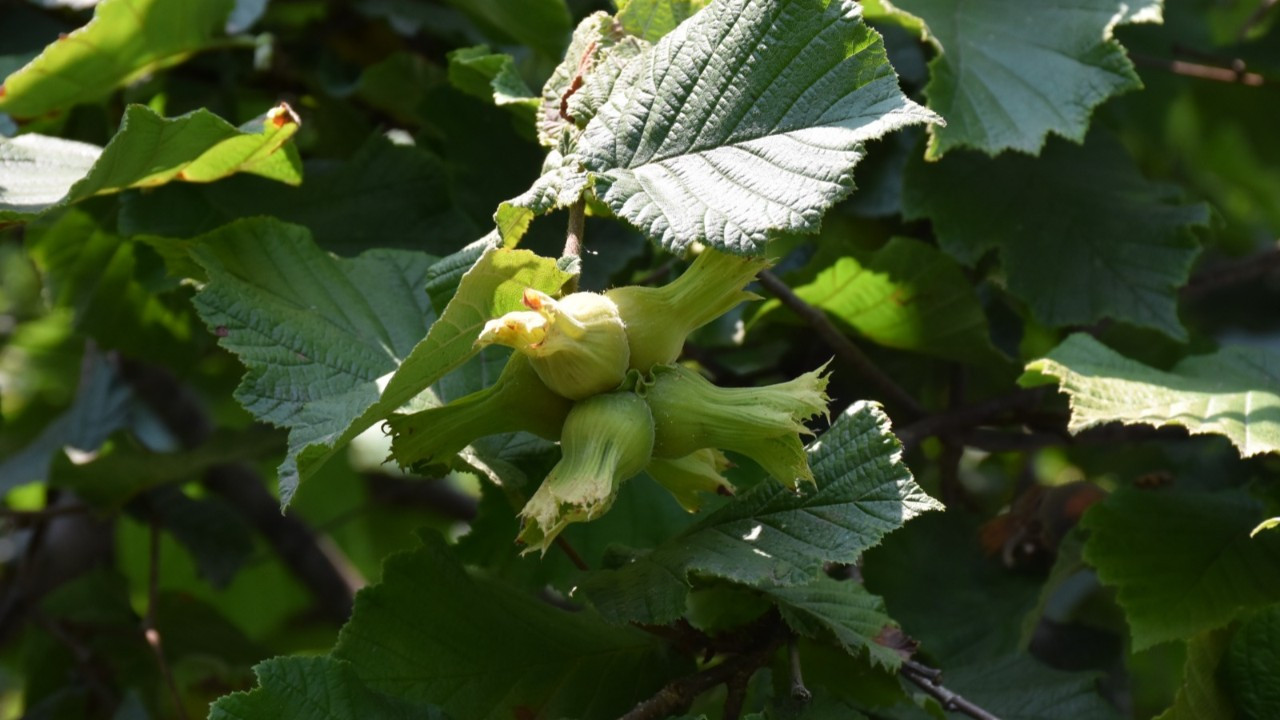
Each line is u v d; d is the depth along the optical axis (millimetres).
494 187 1158
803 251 1207
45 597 1410
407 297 1009
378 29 1210
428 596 976
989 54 1062
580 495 884
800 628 975
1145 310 1123
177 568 1793
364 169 1114
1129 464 1372
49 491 1606
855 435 955
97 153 1055
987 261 1208
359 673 963
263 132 1020
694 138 923
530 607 998
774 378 1190
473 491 1912
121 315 1191
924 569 1161
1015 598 1148
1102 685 1200
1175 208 1137
